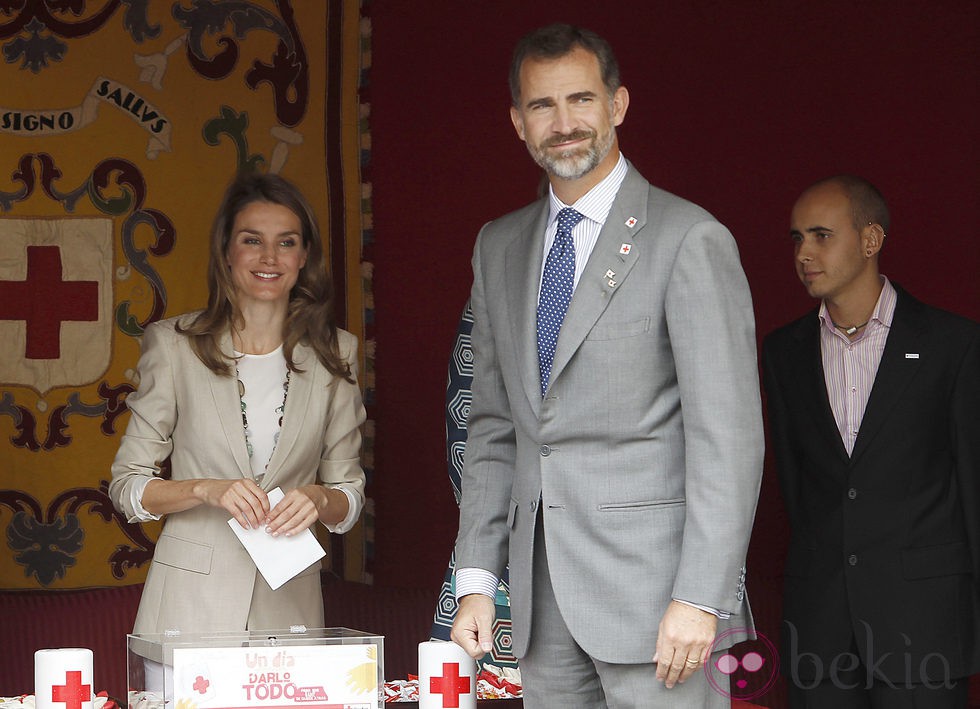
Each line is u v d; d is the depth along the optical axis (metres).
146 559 16.44
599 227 7.77
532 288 7.91
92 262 16.36
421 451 16.77
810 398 11.86
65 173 16.30
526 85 7.60
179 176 16.56
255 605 10.47
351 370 11.34
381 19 16.94
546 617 7.81
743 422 7.25
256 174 11.12
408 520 16.77
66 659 7.16
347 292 16.86
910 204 15.64
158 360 10.70
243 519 10.04
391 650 15.13
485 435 8.51
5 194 16.16
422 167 16.84
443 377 16.77
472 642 8.01
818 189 12.05
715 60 16.25
